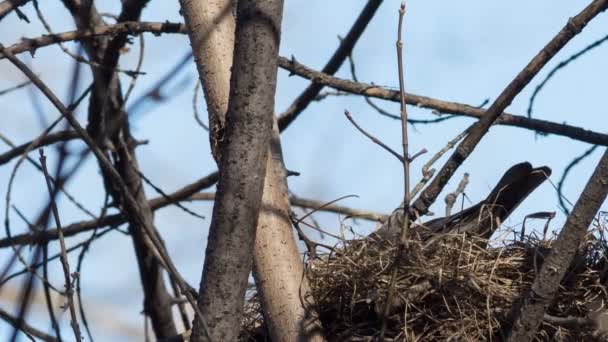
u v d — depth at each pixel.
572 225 7.46
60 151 6.52
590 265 8.54
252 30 7.16
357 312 8.61
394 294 8.37
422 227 8.91
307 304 8.17
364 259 8.56
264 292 8.13
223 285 7.15
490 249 8.87
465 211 9.29
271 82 7.18
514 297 8.35
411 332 8.38
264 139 7.17
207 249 7.21
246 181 7.13
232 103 7.18
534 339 8.30
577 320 7.98
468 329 8.32
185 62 7.34
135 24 10.36
